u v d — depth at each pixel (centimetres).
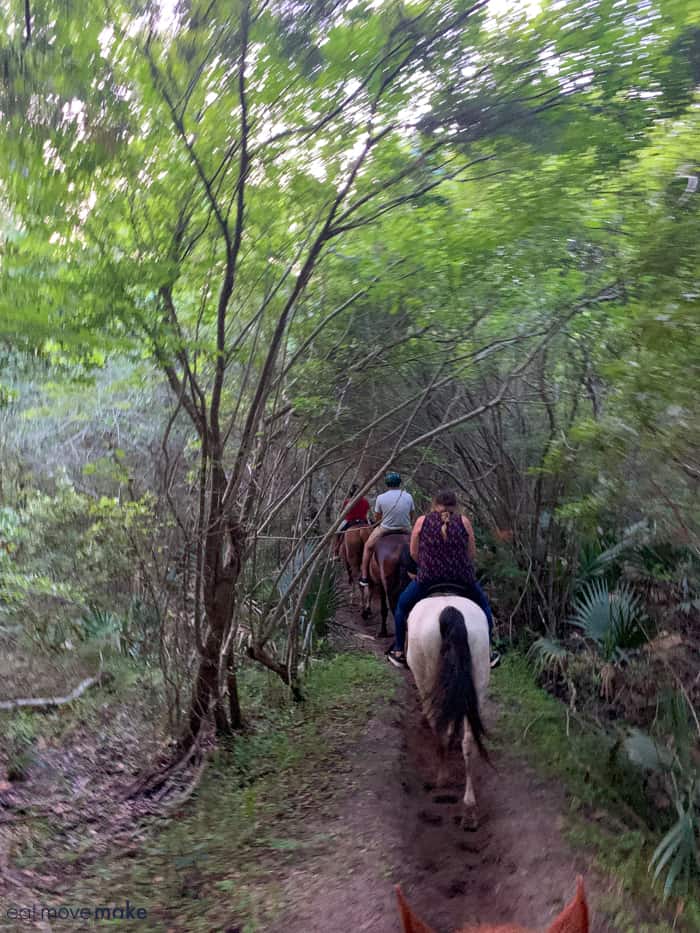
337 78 458
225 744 657
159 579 657
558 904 418
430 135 517
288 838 502
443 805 567
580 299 633
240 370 698
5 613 797
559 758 634
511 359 784
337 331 722
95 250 459
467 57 468
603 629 747
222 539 618
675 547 698
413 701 795
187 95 450
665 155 502
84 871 469
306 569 769
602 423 560
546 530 932
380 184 555
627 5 428
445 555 624
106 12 407
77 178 435
